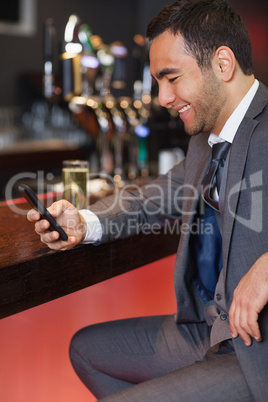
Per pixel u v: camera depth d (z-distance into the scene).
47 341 1.73
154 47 1.35
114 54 2.51
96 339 1.57
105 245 1.51
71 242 1.36
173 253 1.76
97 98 2.32
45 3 4.84
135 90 2.59
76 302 1.77
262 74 5.00
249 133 1.32
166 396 1.21
